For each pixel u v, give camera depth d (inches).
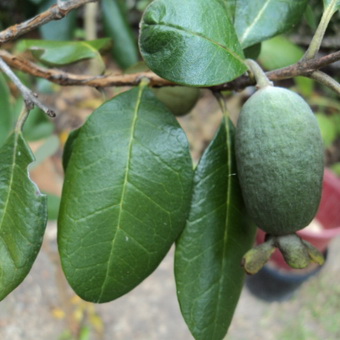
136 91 6.2
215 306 6.0
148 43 5.2
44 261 19.5
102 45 7.7
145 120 6.0
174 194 5.9
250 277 18.3
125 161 5.8
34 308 18.2
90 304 18.1
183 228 5.9
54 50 7.6
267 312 18.4
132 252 5.7
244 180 5.2
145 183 5.8
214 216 6.1
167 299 18.9
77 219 5.6
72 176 5.7
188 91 7.8
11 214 5.6
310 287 19.1
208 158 6.1
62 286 17.6
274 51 10.6
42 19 5.7
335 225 16.2
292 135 4.9
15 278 5.5
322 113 20.9
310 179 5.0
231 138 6.3
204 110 25.1
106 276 5.7
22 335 17.5
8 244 5.5
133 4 22.4
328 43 12.3
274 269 17.2
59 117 24.8
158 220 5.8
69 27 12.7
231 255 6.1
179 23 5.3
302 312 18.4
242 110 5.3
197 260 6.0
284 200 5.0
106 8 13.5
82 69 24.3
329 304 18.6
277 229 5.2
